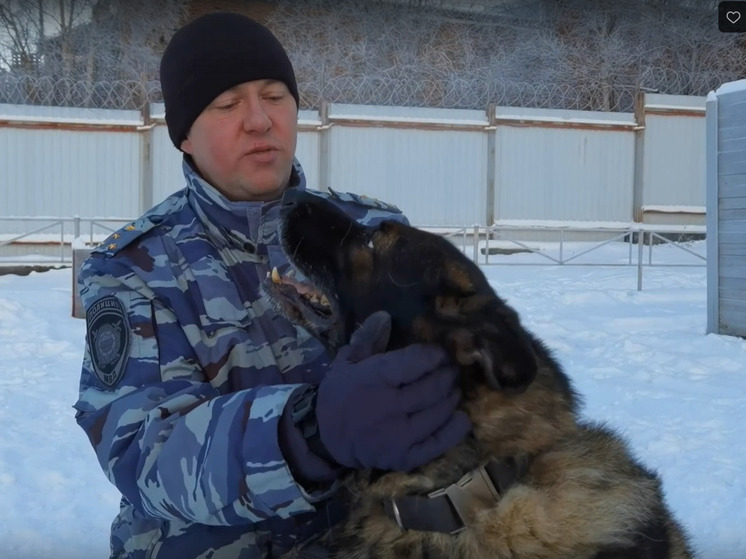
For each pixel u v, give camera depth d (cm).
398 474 208
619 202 2289
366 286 222
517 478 212
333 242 229
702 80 2362
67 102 1952
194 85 236
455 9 2372
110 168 1953
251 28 239
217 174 238
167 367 200
